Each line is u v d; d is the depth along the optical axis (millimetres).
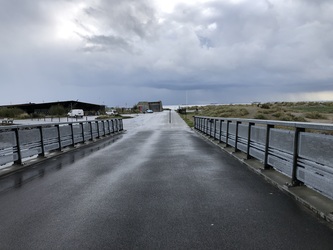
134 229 3514
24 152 8281
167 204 4441
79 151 11297
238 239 3209
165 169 7230
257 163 7703
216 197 4789
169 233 3381
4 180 6348
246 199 4676
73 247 3082
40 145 9352
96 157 9570
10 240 3291
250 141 8203
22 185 5883
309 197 4566
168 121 39312
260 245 3062
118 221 3783
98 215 4023
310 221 3730
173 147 11883
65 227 3625
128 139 16156
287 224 3627
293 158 5203
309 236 3279
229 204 4422
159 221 3754
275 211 4105
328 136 4188
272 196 4840
